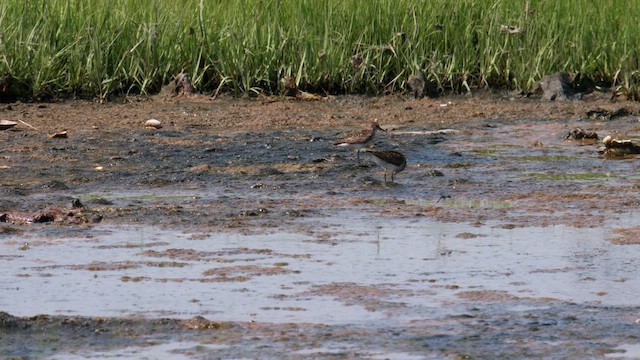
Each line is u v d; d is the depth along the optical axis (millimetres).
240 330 16438
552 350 15570
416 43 46375
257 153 33062
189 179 29047
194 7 47219
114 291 18484
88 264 20203
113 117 39719
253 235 22641
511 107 43625
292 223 23859
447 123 40125
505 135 37656
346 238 22391
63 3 44750
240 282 19062
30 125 37625
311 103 43719
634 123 40594
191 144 34469
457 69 46469
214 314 17250
